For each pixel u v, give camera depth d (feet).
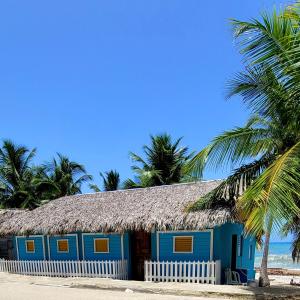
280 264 162.71
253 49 33.42
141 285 50.29
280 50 31.73
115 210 61.72
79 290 50.62
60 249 66.49
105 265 59.11
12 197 111.04
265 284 49.24
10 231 68.85
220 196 50.06
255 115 42.68
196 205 51.78
